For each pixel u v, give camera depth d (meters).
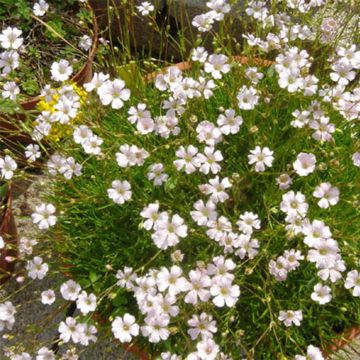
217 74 0.18
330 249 0.15
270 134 0.20
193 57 0.19
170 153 0.19
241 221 0.16
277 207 0.18
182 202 0.19
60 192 0.20
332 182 0.18
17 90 0.19
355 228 0.18
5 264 0.21
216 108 0.21
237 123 0.18
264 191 0.19
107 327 0.18
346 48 0.19
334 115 0.20
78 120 0.20
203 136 0.17
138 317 0.18
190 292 0.15
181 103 0.18
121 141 0.20
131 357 0.21
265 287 0.17
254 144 0.20
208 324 0.16
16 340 0.21
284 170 0.19
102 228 0.19
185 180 0.18
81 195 0.18
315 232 0.15
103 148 0.20
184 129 0.20
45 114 0.19
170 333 0.16
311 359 0.15
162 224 0.16
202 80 0.19
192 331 0.15
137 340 0.18
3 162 0.18
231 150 0.20
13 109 0.20
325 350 0.18
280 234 0.18
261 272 0.18
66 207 0.20
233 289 0.15
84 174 0.20
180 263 0.18
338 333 0.18
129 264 0.19
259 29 0.20
